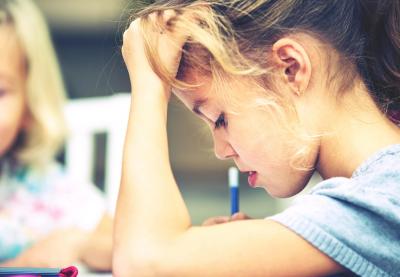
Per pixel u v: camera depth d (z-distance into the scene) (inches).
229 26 30.7
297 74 30.7
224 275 27.4
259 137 31.2
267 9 31.0
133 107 31.2
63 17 90.4
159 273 27.5
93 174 82.8
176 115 99.8
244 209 101.5
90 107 82.0
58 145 79.3
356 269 26.9
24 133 77.0
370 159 29.8
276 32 31.0
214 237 27.9
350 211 27.5
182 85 31.3
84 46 91.0
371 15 32.2
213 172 102.0
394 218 27.1
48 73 80.4
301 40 31.0
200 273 27.5
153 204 28.6
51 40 88.2
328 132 30.9
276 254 27.4
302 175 31.6
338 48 31.4
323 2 31.5
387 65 32.2
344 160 30.9
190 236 28.1
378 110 31.6
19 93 77.4
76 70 89.7
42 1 87.7
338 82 31.2
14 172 75.0
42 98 79.3
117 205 29.5
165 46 31.2
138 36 32.2
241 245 27.6
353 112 31.1
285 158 31.1
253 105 31.0
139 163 29.6
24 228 73.2
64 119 80.8
